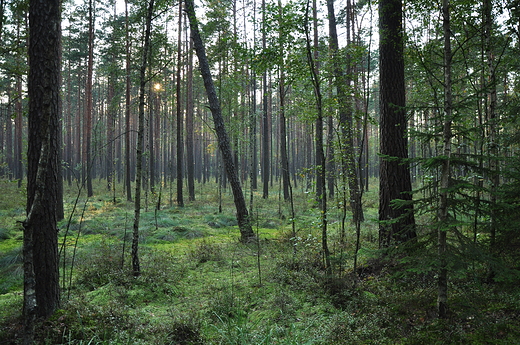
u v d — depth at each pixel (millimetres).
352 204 10172
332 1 14336
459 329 3742
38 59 4660
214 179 50000
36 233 4629
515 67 5871
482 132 5367
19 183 25766
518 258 4449
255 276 6988
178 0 9711
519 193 4285
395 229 6715
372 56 17500
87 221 12734
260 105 31062
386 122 7047
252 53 7055
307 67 6738
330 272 5914
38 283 4602
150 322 4949
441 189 3799
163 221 13219
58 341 4195
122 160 40781
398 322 4320
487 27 5719
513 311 3936
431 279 5285
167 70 22156
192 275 7254
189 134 22734
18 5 6395
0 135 37781
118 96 18938
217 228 13172
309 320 4770
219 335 4590
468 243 3709
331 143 8352
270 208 18375
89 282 6496
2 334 4254
